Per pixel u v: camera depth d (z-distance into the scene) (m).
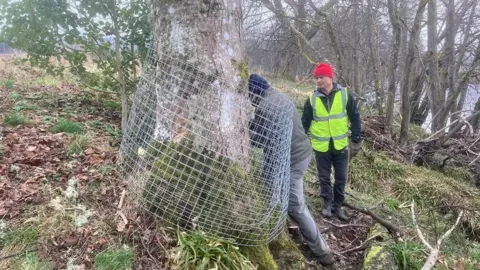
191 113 2.88
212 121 2.89
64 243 2.75
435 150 8.25
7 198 3.00
